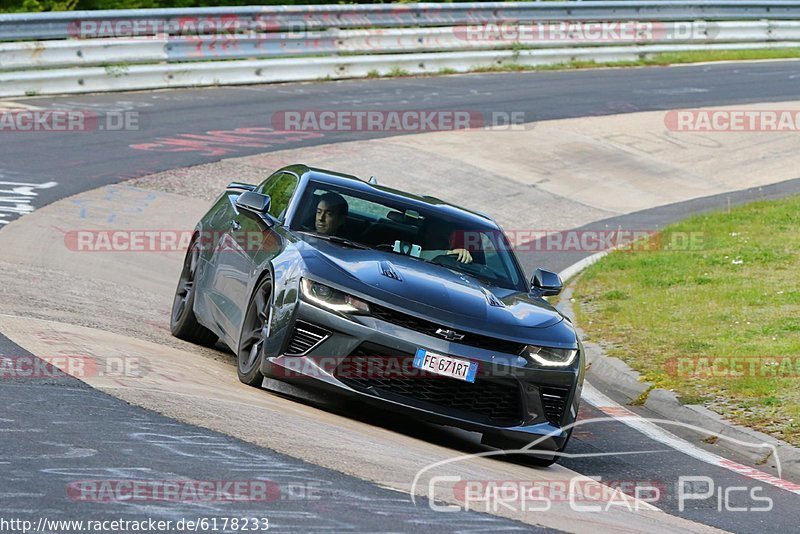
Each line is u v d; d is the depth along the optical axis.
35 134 64.56
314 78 94.00
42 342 25.80
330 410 25.33
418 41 101.50
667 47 119.12
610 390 35.47
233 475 17.25
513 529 16.73
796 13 130.88
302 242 26.45
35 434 18.05
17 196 50.38
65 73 78.00
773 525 21.38
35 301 31.94
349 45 96.44
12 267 37.28
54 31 78.06
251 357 25.89
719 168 79.25
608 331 41.72
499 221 62.88
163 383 23.45
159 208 52.88
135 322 32.75
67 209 49.59
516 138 79.31
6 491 15.13
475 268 28.16
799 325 40.56
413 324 23.97
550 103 91.00
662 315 43.56
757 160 81.50
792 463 27.16
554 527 17.41
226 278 29.42
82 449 17.55
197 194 56.50
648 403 33.47
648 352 38.25
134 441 18.42
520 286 28.52
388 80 96.50
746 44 126.38
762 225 61.56
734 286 48.00
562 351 25.06
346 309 23.95
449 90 93.38
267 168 63.25
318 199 28.83
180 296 33.19
